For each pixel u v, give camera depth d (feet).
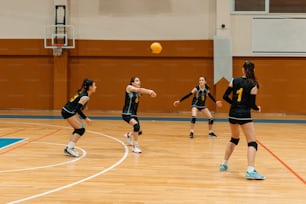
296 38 56.70
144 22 58.23
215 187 18.44
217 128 40.81
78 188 18.11
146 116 53.31
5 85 59.47
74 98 25.81
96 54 58.59
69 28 58.54
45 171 21.54
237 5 57.16
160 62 58.65
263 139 33.88
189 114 56.54
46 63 59.11
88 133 36.37
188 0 57.77
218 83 56.75
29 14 58.59
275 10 56.90
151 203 15.85
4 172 21.24
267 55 56.85
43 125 41.91
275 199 16.55
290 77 57.06
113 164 23.44
